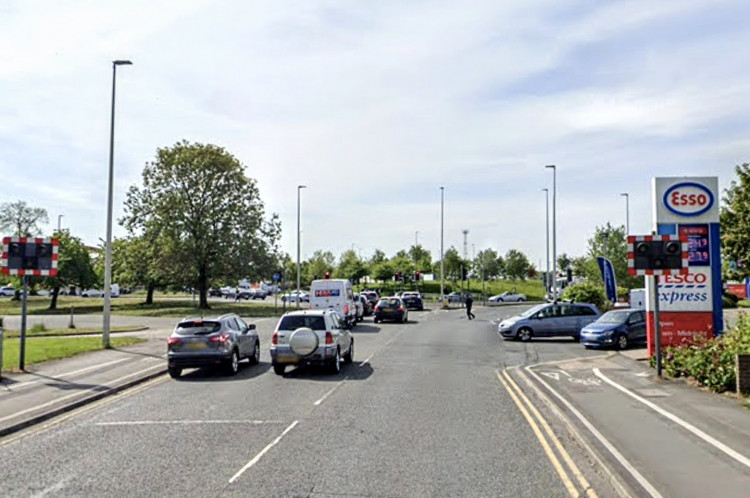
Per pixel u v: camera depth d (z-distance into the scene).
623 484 7.59
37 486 7.72
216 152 53.59
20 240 17.95
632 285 53.50
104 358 20.81
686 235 19.27
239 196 54.47
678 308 19.33
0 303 64.69
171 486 7.65
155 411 12.66
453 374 18.08
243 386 15.80
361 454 9.17
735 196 29.30
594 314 28.83
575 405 12.98
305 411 12.48
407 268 86.25
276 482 7.79
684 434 10.28
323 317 18.05
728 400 13.30
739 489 7.44
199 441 10.02
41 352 21.36
